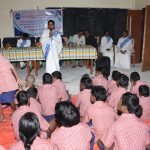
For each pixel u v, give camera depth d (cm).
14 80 337
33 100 286
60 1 833
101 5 854
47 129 242
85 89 297
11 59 599
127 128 174
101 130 222
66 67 745
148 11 656
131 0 866
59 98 338
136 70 702
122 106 190
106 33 771
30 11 822
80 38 783
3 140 280
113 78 370
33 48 625
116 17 857
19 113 225
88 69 712
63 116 167
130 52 729
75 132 168
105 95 238
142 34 809
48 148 149
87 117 239
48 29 548
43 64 753
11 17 820
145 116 282
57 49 551
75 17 843
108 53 752
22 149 146
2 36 828
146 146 186
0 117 332
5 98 334
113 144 191
